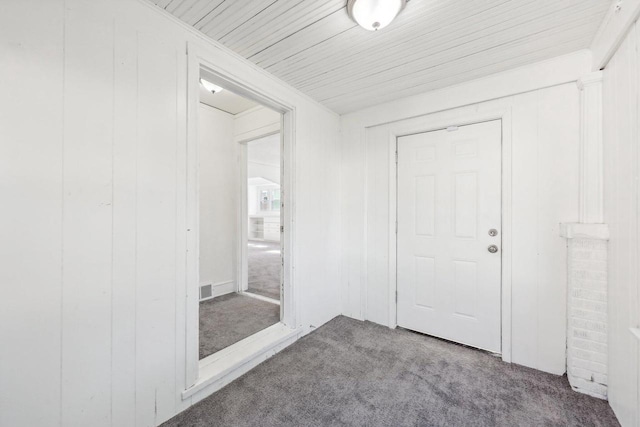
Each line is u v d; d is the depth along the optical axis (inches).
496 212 80.0
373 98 95.5
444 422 54.2
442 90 87.0
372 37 62.0
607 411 56.4
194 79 59.7
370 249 104.2
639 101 46.3
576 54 66.8
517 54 68.3
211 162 129.3
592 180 63.4
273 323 97.0
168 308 55.4
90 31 44.9
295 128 89.3
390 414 56.4
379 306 102.0
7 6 37.4
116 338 48.2
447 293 88.6
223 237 134.0
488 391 63.2
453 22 56.4
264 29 59.6
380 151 101.9
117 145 48.1
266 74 78.2
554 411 56.7
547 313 71.1
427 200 92.4
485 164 81.9
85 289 44.6
